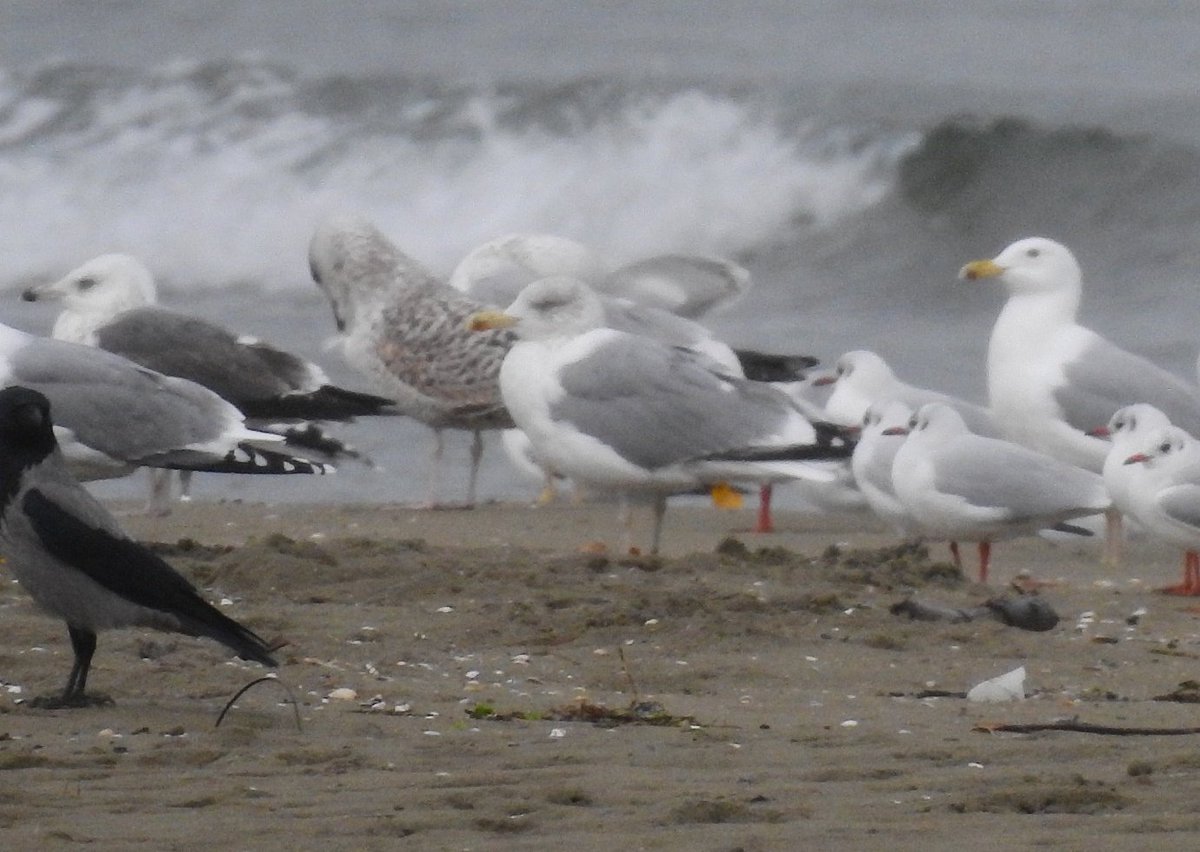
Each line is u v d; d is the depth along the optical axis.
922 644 11.44
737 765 7.98
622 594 12.38
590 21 45.94
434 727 8.80
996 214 33.19
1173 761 7.86
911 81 37.03
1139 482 15.11
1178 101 35.38
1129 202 33.03
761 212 34.03
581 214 34.53
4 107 37.12
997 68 39.19
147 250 34.03
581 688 10.18
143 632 10.53
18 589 11.90
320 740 8.43
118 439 14.62
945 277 31.66
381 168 35.22
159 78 37.50
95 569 8.67
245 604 12.19
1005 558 16.64
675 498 19.64
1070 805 7.21
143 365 17.14
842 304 30.12
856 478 16.73
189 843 6.74
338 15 47.97
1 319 28.92
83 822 7.01
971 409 17.97
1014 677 10.12
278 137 35.91
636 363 15.45
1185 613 13.10
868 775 7.77
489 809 7.18
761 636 11.45
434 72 37.28
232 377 17.22
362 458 17.09
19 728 8.52
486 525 17.48
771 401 15.51
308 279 32.69
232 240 34.25
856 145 34.25
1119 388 17.83
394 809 7.18
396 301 18.89
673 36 44.09
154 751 8.08
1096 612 13.03
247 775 7.73
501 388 16.12
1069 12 45.00
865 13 45.75
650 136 35.06
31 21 47.75
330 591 12.55
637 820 7.03
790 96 35.62
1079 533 15.74
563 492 20.34
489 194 34.78
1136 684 10.55
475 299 19.20
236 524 17.30
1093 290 30.14
